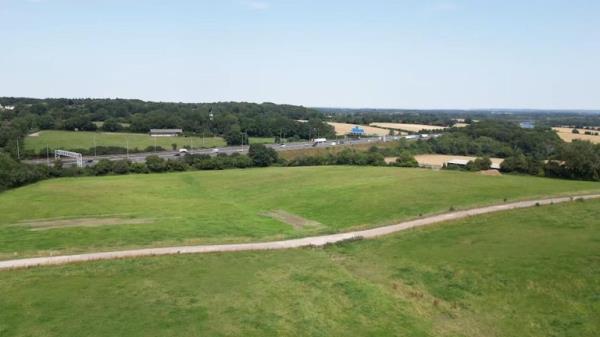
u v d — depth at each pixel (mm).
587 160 91938
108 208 68188
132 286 35188
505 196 66688
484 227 50344
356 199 68500
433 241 46188
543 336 26969
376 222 55625
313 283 35688
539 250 40719
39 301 32250
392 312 30578
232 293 33875
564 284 33250
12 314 30156
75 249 45250
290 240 48906
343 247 45844
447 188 73438
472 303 31703
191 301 32438
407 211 59969
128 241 48156
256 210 67125
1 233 52531
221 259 41938
